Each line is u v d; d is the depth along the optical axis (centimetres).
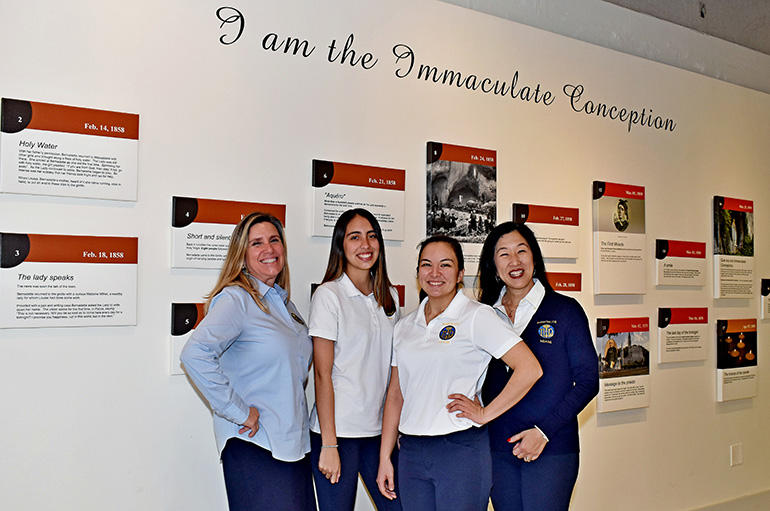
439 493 230
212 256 276
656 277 425
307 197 301
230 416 216
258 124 289
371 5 323
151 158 265
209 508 276
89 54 253
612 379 398
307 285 301
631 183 420
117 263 256
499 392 247
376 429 260
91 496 251
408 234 330
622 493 402
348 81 314
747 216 479
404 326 256
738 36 501
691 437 440
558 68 390
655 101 436
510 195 367
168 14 270
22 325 238
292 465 230
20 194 241
